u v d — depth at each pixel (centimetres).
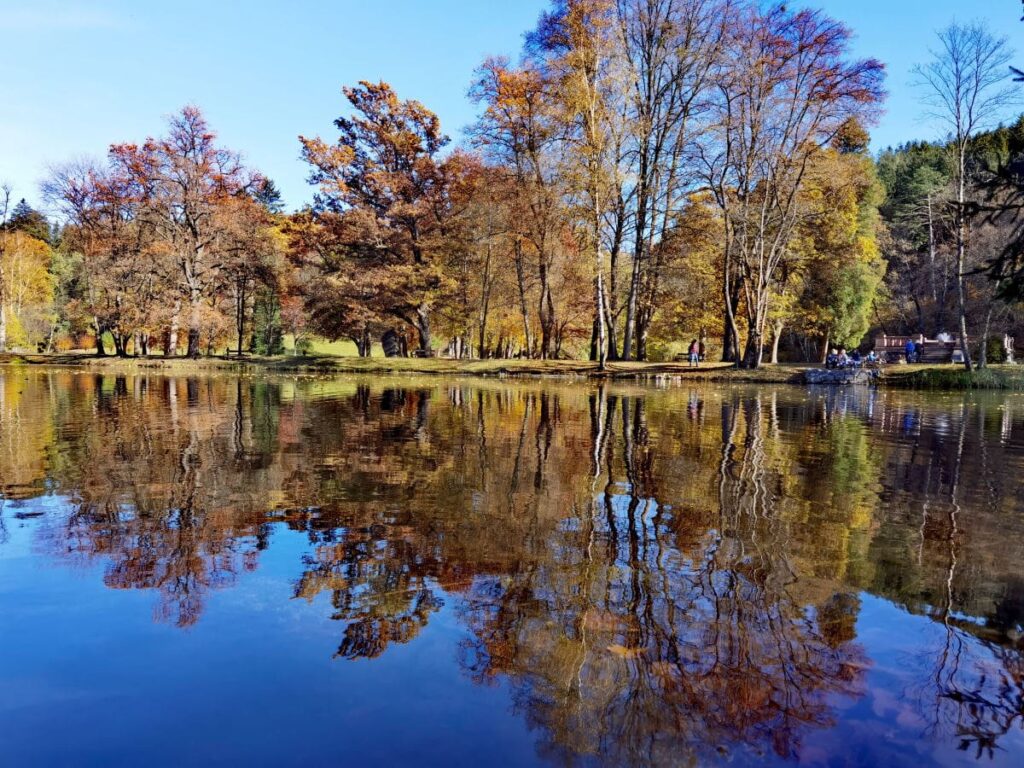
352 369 3209
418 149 3534
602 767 197
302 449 788
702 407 1470
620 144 2591
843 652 276
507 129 2936
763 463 726
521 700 235
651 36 2734
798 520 478
